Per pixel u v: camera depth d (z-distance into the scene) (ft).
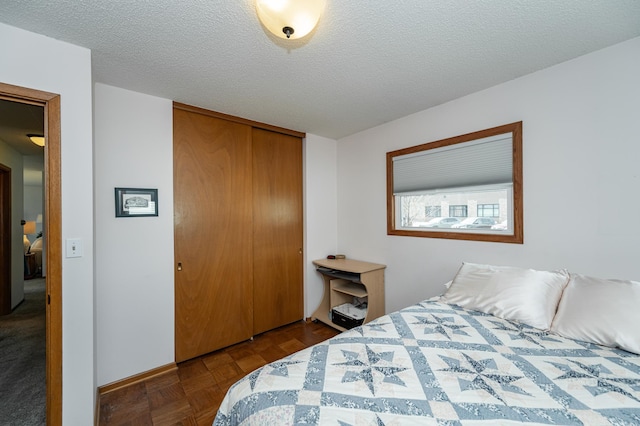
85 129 5.20
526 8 4.37
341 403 3.12
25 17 4.41
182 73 6.27
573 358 3.97
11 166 11.21
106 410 5.95
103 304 6.54
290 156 10.76
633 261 5.24
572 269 5.93
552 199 6.20
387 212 9.77
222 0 4.11
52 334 4.87
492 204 7.38
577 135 5.86
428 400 3.16
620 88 5.35
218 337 8.55
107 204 6.63
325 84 6.89
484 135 7.25
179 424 5.57
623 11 4.44
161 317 7.39
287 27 4.09
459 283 6.61
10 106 7.25
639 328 4.09
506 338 4.63
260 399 3.28
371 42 5.20
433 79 6.72
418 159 8.84
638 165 5.18
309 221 11.01
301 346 8.95
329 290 11.10
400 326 5.15
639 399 3.10
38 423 5.52
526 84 6.55
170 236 7.57
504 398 3.16
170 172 7.61
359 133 10.82
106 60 5.70
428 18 4.57
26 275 16.07
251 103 7.98
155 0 4.09
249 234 9.33
